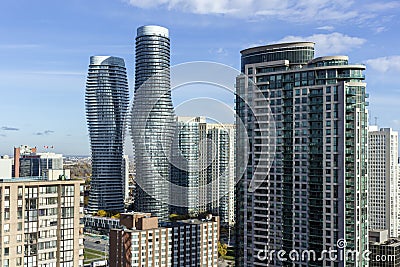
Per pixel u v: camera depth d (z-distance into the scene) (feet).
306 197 654.53
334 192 632.79
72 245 474.08
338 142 632.79
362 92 636.48
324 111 645.10
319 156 647.56
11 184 438.81
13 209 439.22
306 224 652.89
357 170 626.23
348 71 643.86
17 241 441.27
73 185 475.31
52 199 463.42
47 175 478.59
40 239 455.22
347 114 631.97
